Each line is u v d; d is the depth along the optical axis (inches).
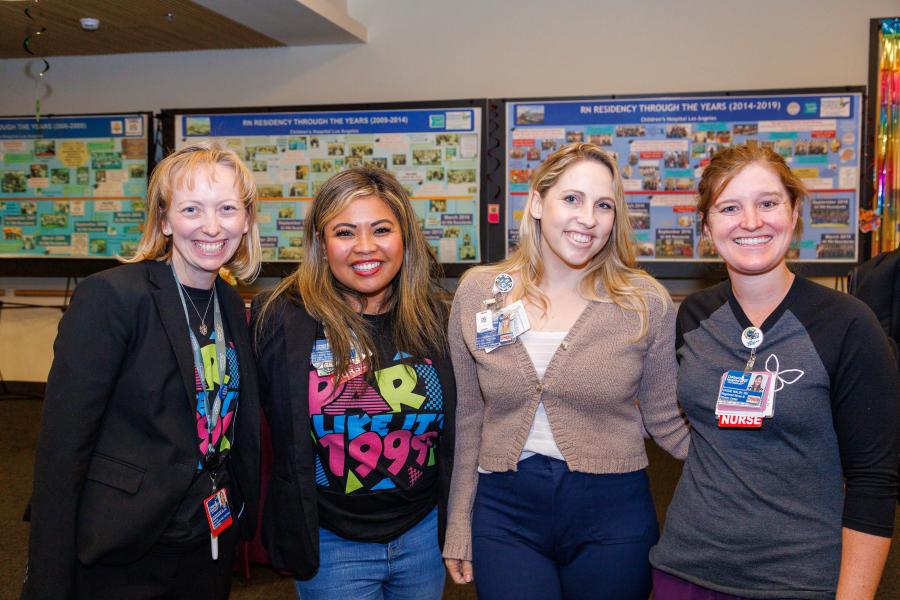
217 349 58.4
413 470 61.4
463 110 189.2
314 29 186.9
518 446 58.3
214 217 54.5
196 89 212.2
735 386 51.7
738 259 51.5
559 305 60.6
